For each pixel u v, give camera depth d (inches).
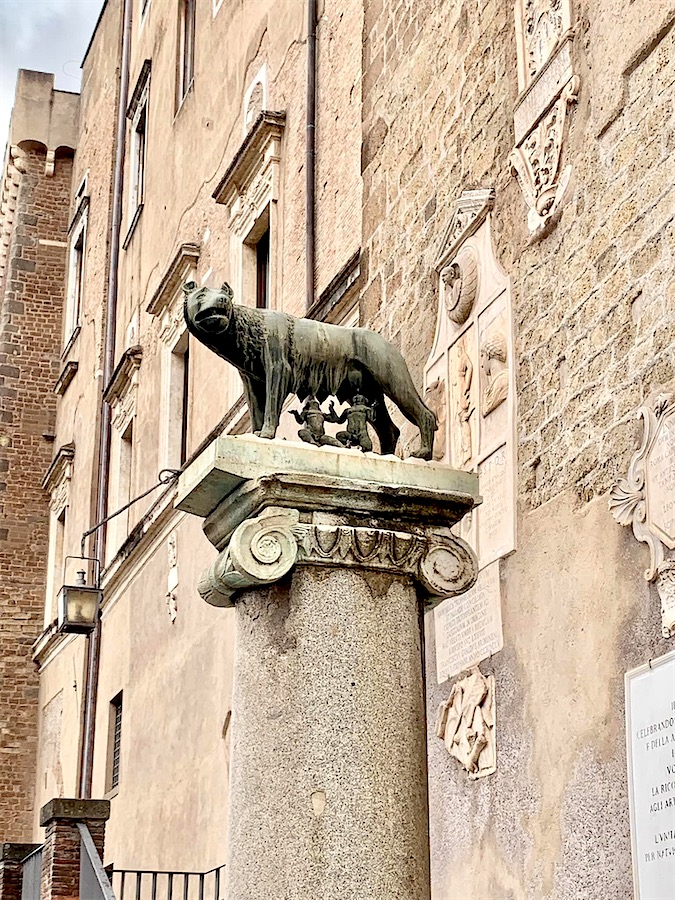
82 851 527.2
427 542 240.2
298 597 231.0
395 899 216.8
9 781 1135.6
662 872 276.8
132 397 919.7
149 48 1025.5
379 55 515.8
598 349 333.1
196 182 835.4
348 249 569.0
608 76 341.7
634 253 322.0
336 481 236.8
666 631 287.7
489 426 384.8
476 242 407.8
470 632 381.1
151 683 766.5
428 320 440.1
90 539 1000.2
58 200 1328.7
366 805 219.9
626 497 310.2
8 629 1182.9
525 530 357.1
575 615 327.0
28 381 1262.3
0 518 1215.6
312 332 262.7
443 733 390.6
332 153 606.5
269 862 218.2
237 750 230.4
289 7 700.0
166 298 837.2
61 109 1346.0
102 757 875.4
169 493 761.6
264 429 253.1
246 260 713.0
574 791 317.4
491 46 414.0
